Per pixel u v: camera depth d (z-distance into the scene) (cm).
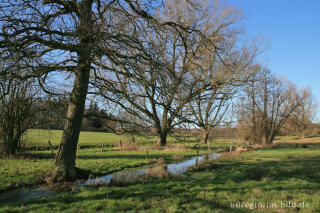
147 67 786
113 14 796
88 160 1582
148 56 766
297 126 5731
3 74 652
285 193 795
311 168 1359
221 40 1742
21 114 1683
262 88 3397
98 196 737
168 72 775
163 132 949
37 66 705
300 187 889
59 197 725
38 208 630
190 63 1054
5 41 645
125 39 773
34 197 753
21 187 873
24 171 1118
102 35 707
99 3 908
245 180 1036
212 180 1025
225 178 1083
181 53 1067
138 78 748
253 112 3422
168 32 961
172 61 966
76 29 684
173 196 742
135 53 869
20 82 737
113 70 794
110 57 794
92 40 728
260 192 802
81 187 856
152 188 847
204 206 649
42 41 709
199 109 969
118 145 2847
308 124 6038
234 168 1384
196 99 855
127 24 817
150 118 912
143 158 1794
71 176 954
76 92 925
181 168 1399
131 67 751
